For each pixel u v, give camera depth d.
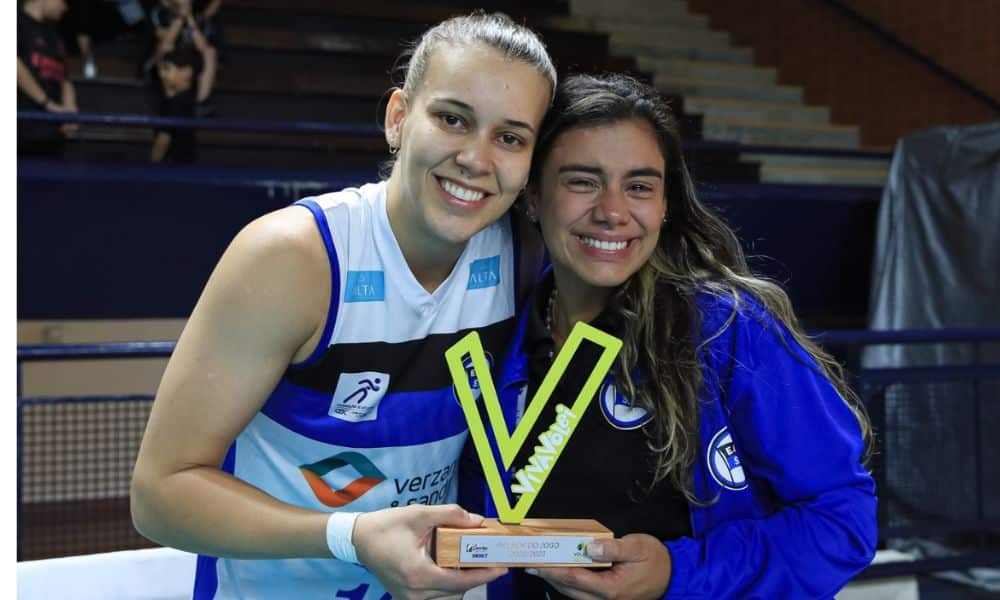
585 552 1.16
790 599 1.22
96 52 5.39
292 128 4.20
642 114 1.29
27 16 3.98
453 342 1.36
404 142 1.23
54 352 2.33
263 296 1.17
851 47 6.80
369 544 1.13
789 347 1.28
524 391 1.40
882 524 2.86
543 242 1.50
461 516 1.15
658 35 7.39
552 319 1.43
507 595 1.45
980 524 2.98
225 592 1.47
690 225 1.40
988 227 4.06
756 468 1.31
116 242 3.94
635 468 1.31
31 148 4.02
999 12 5.73
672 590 1.20
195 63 4.45
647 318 1.31
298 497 1.37
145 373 4.74
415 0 6.49
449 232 1.21
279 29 5.97
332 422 1.32
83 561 1.78
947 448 2.97
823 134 6.60
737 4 7.84
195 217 4.06
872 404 2.87
